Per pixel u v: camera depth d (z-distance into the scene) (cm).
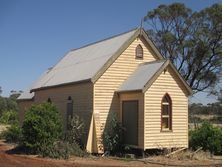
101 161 2364
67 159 2411
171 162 2364
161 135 2614
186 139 2731
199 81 5306
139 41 2972
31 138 2603
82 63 3222
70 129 2852
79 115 2884
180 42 5309
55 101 3275
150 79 2578
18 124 3925
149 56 3008
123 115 2745
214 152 2869
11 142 3506
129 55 2909
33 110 2644
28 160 2212
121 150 2697
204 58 5197
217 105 7125
